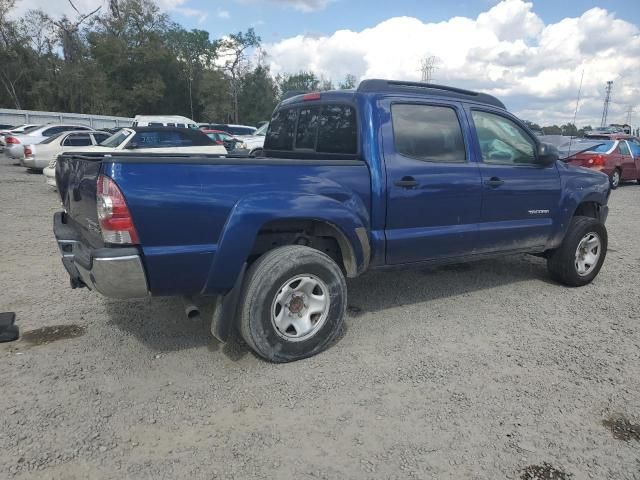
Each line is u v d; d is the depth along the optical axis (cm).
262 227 364
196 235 321
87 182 327
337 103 436
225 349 386
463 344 407
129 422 291
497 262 655
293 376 348
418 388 337
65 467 252
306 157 474
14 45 4975
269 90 7462
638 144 1691
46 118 3631
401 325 443
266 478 249
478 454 271
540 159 502
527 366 371
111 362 361
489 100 488
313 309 370
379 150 400
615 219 1020
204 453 267
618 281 587
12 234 766
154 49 5628
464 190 443
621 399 328
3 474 245
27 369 347
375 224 402
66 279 546
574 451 275
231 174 333
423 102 431
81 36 5362
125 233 300
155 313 452
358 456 267
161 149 1120
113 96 5566
